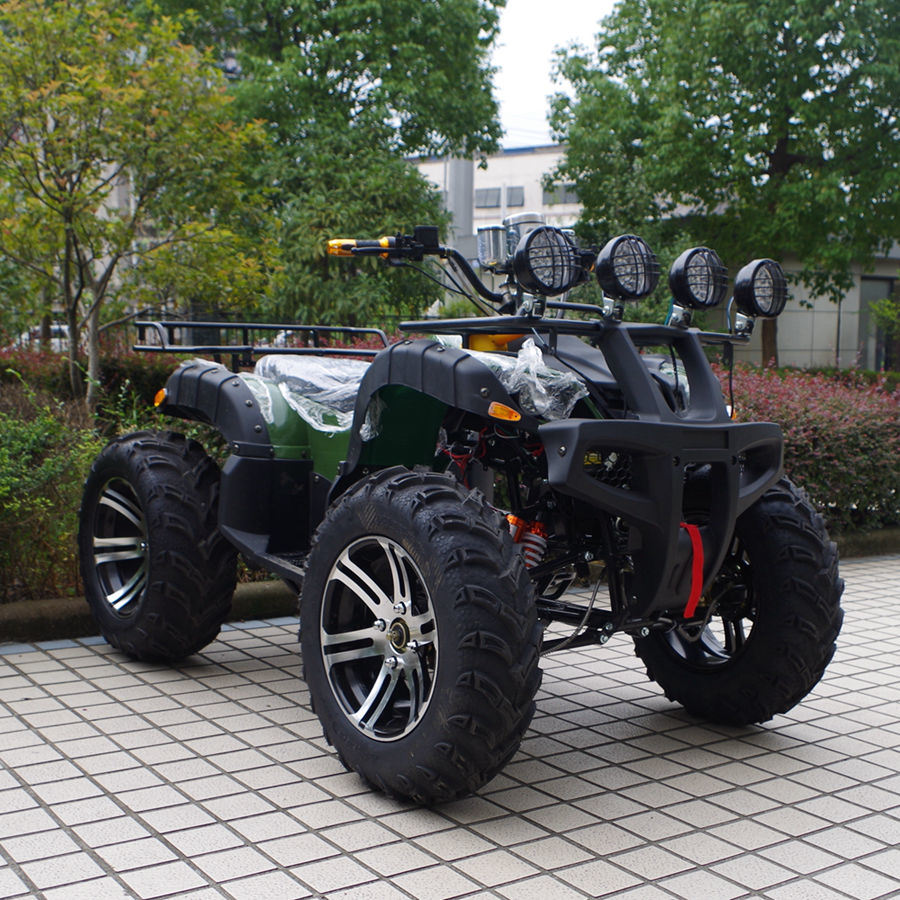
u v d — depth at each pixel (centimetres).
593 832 275
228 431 401
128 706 371
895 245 2323
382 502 293
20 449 488
